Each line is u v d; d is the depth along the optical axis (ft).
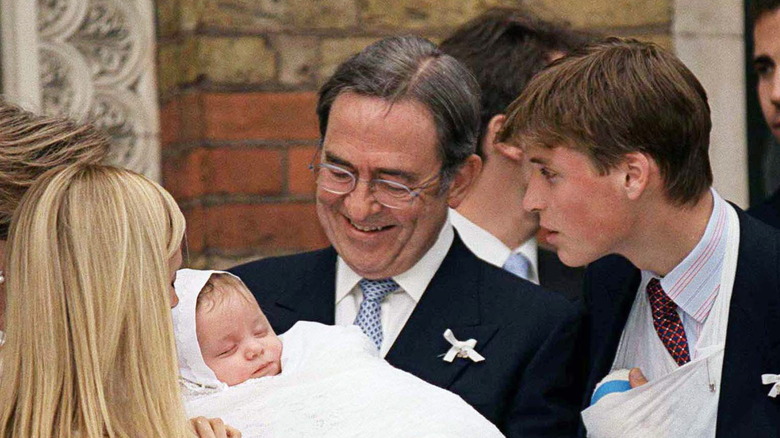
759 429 23.41
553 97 23.85
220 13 39.40
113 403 19.71
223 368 25.21
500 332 27.27
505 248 32.73
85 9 40.06
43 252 19.84
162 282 20.24
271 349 25.55
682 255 24.29
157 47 40.83
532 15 34.58
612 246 24.14
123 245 19.99
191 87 39.55
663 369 25.11
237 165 39.58
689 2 41.37
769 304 23.73
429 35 40.27
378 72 26.12
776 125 34.09
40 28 39.60
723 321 24.00
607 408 24.38
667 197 23.68
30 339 19.70
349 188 26.23
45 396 19.49
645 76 23.53
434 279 28.09
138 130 40.65
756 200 43.09
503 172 32.22
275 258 30.19
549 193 24.26
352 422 22.75
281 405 23.45
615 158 23.36
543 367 26.68
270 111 39.65
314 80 39.88
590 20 40.75
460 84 26.53
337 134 26.14
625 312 25.88
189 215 39.86
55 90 39.78
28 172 22.39
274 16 39.63
